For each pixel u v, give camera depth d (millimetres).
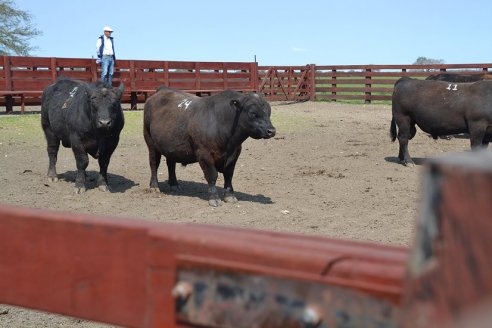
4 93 19156
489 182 663
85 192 10352
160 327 1329
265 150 15367
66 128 10516
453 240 686
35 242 1516
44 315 5109
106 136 10234
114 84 22453
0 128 16625
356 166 13133
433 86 12812
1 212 1551
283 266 1135
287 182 11398
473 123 12328
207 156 9484
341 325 1067
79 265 1465
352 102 29359
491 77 17141
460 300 669
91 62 21656
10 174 11625
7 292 1558
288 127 19906
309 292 1096
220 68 25938
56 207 9234
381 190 10641
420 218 735
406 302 744
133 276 1396
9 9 37562
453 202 688
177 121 9812
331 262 1083
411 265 739
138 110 22453
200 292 1217
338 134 18484
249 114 9133
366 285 1040
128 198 9984
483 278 654
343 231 7895
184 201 9828
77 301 1478
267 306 1140
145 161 13562
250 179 11711
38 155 13797
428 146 16344
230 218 8664
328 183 11289
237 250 1188
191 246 1256
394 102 13305
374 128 20047
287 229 7996
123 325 1415
